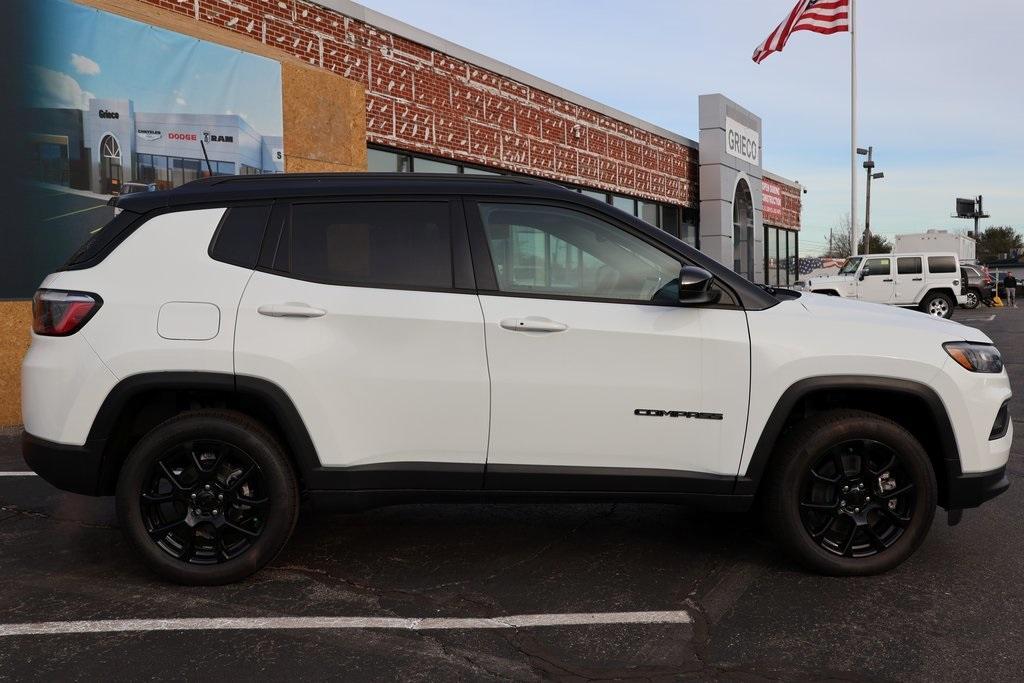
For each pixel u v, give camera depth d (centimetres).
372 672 297
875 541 384
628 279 379
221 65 879
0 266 711
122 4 790
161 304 366
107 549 422
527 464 372
